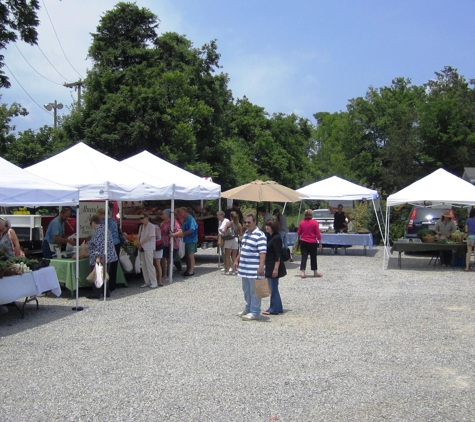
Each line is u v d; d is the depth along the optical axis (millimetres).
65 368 6539
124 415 5086
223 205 32031
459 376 6176
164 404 5348
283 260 9602
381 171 41906
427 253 19406
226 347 7406
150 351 7219
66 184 10930
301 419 4969
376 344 7555
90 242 10953
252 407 5258
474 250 15594
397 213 24312
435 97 52594
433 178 15992
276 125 49500
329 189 20547
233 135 45906
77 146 12641
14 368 6566
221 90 36344
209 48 34375
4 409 5266
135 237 13516
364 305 10359
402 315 9469
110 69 30219
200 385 5887
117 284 12516
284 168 47250
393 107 50875
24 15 18453
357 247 22688
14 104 29781
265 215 15703
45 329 8578
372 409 5203
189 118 30500
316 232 14070
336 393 5633
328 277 14117
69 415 5098
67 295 11578
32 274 9531
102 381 6047
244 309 9711
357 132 50812
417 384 5910
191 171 28109
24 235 15742
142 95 27719
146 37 32188
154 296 11344
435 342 7660
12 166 9555
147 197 12133
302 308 10086
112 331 8359
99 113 28125
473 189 15406
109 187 10953
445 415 5047
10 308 10312
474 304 10445
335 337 7945
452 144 40812
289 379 6074
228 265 14484
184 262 17047
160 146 28109
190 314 9547
